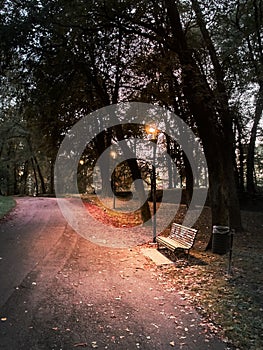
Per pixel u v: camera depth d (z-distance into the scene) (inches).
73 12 328.5
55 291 205.2
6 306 179.5
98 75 531.2
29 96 472.1
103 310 175.3
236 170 745.6
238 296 193.2
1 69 410.3
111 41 423.8
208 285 215.5
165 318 165.2
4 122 1234.6
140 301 189.2
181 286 215.5
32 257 293.7
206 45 441.1
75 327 154.3
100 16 367.2
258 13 428.1
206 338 144.4
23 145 1460.4
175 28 348.2
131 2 370.0
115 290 208.2
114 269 258.8
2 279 228.5
